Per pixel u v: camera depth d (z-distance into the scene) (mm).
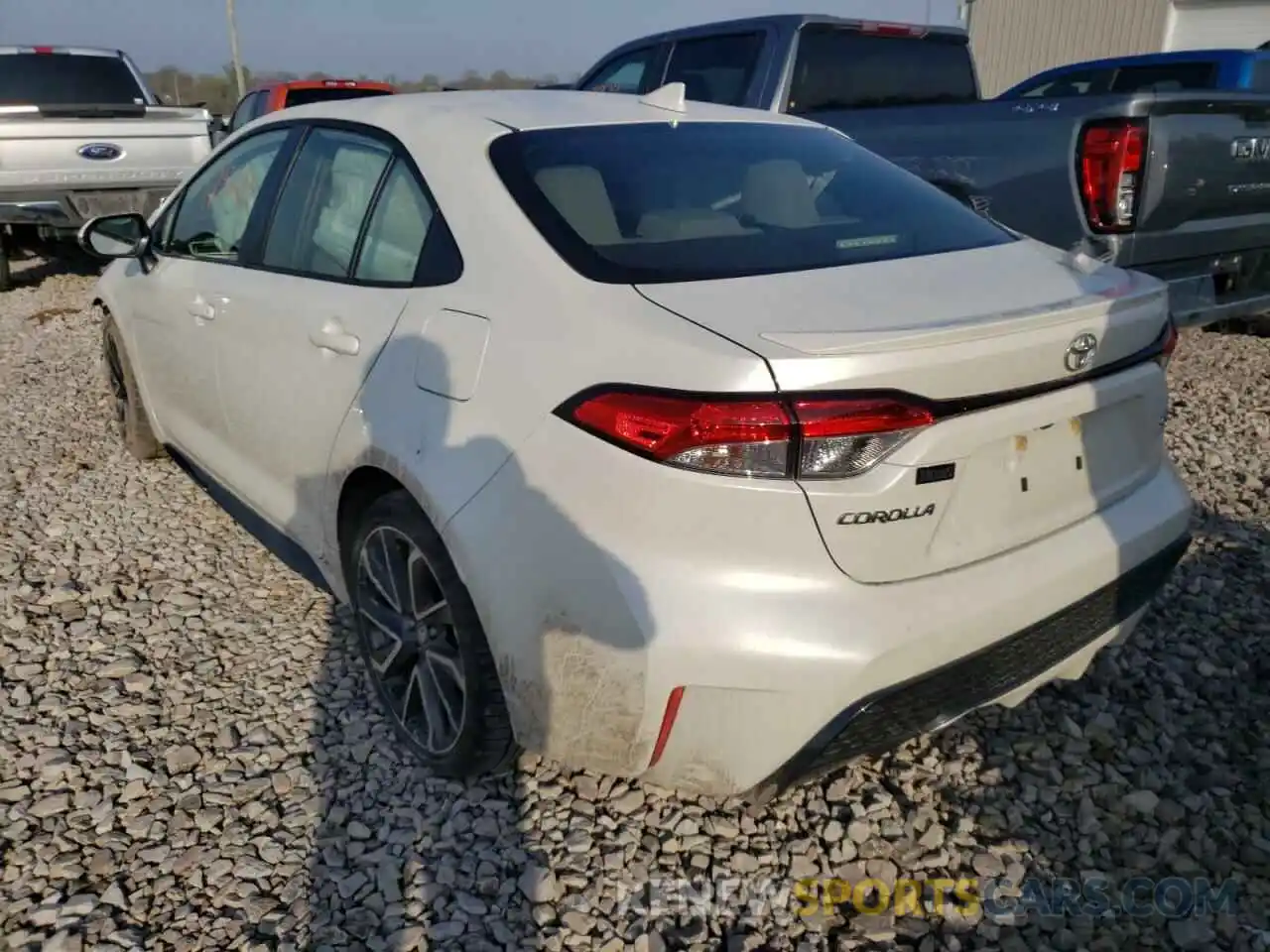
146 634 3445
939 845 2523
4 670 3238
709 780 2205
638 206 2611
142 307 4164
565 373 2207
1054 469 2348
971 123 5293
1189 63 8156
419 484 2453
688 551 2053
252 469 3486
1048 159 4973
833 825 2562
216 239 3779
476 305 2469
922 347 2021
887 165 3229
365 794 2688
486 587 2311
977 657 2211
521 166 2658
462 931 2283
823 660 2031
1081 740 2881
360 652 3045
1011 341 2117
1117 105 4715
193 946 2238
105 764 2814
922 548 2131
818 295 2246
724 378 1987
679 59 6887
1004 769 2775
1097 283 2496
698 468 2010
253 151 3686
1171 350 2598
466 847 2512
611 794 2662
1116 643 2936
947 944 2266
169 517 4336
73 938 2242
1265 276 5723
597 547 2119
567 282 2340
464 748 2561
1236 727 2941
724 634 2033
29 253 10906
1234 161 5156
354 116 3203
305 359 2990
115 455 5027
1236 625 3422
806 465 1992
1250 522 4148
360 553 2848
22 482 4715
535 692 2289
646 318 2174
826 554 2043
